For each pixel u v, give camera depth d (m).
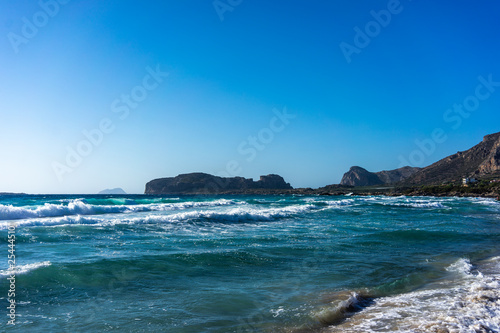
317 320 5.83
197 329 5.39
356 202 43.69
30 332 5.09
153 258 9.45
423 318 5.82
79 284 7.31
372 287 7.84
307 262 9.98
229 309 6.28
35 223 15.11
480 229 18.17
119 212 26.36
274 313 6.12
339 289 7.60
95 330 5.25
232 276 8.38
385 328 5.43
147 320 5.69
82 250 10.32
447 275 9.03
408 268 9.67
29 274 7.59
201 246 11.52
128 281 7.66
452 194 73.94
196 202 41.78
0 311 5.81
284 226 18.11
